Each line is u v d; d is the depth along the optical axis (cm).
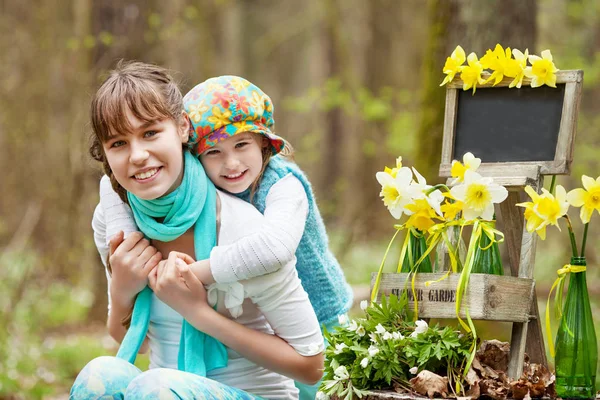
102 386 297
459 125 320
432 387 272
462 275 279
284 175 332
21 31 1358
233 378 320
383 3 1902
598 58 1173
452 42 650
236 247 304
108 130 304
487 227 287
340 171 1966
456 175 289
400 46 1900
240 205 322
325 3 1772
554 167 299
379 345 287
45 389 698
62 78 1306
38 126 1337
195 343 313
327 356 295
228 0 1614
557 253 1253
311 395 356
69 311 1073
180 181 318
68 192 1235
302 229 318
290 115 2480
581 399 286
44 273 1201
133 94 302
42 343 891
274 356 310
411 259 305
